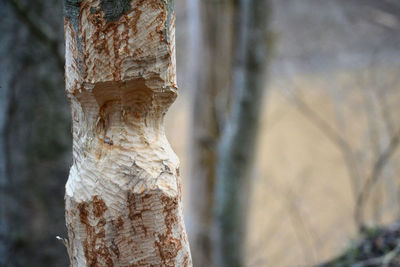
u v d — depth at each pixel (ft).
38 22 10.55
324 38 20.68
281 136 26.71
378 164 16.15
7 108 11.41
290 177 23.29
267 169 23.85
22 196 11.69
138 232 6.26
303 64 21.31
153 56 6.15
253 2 15.93
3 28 11.19
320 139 24.40
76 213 6.32
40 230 11.95
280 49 20.76
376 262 9.57
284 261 18.26
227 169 17.70
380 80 19.67
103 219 6.26
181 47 27.50
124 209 6.24
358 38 20.03
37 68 11.49
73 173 6.38
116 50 6.12
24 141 11.62
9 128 11.47
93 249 6.30
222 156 17.83
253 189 18.99
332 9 19.88
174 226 6.31
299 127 26.91
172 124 28.84
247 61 16.61
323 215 20.43
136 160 6.26
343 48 20.47
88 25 6.12
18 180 11.65
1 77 11.32
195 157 20.58
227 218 18.07
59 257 12.19
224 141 17.79
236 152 17.49
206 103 19.84
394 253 9.45
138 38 6.12
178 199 6.33
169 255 6.30
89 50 6.14
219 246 18.57
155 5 6.10
